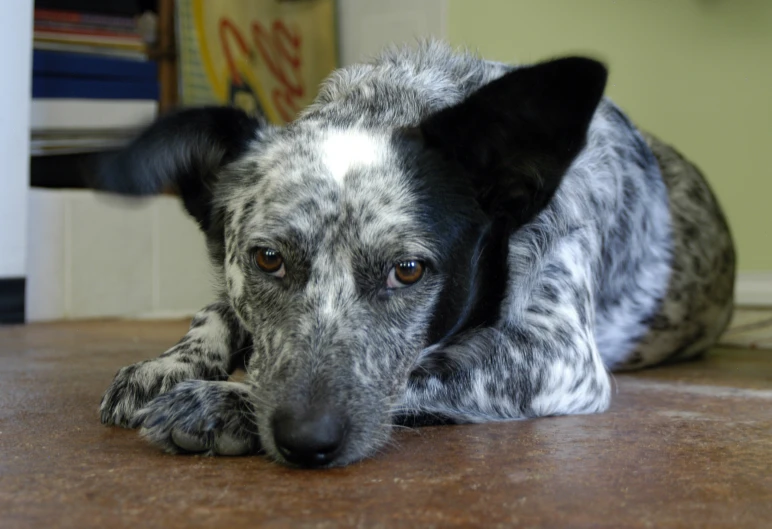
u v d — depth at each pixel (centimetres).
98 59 161
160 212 168
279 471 54
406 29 171
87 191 159
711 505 48
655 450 60
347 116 71
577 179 80
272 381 58
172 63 172
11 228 144
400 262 62
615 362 99
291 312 61
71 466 55
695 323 105
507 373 70
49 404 74
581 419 71
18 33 140
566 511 47
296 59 181
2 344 117
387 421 60
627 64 147
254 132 71
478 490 50
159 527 44
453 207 65
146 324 151
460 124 65
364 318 61
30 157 164
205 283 175
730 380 93
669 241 100
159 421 57
